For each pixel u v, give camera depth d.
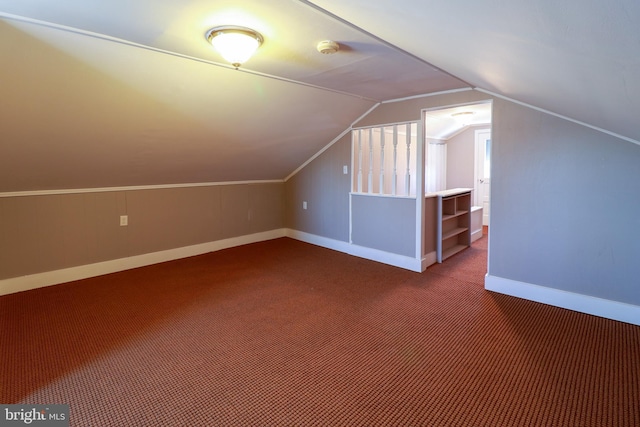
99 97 2.49
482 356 2.23
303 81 2.97
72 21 1.81
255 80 2.85
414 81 2.99
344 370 2.10
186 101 2.86
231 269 3.99
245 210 5.09
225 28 1.89
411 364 2.15
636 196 2.52
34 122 2.49
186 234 4.49
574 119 2.67
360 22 1.70
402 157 5.18
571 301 2.85
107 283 3.56
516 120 2.99
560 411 1.74
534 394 1.86
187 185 4.43
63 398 1.85
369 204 4.29
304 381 2.00
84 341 2.43
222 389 1.93
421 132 3.66
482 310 2.88
